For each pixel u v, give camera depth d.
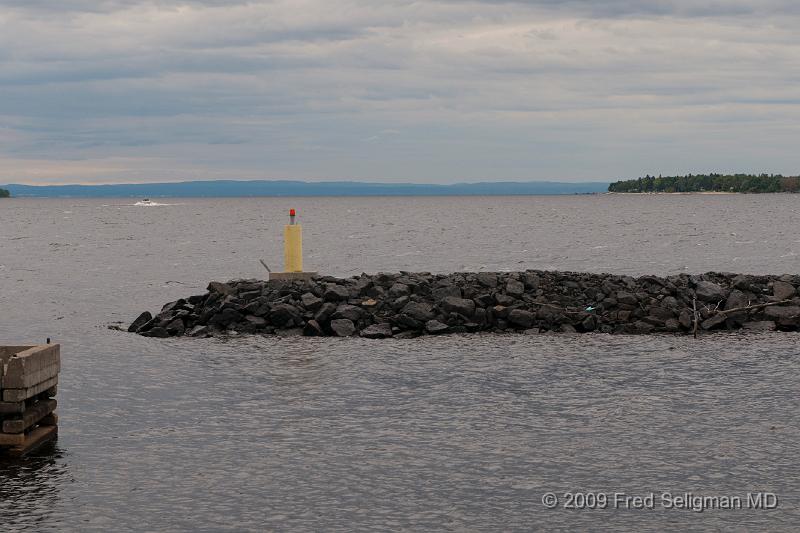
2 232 127.69
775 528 13.98
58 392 21.98
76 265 68.31
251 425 19.11
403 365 24.95
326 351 27.17
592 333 29.98
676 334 29.77
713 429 18.66
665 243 94.06
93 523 14.04
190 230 132.00
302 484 15.67
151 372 24.28
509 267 67.25
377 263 71.69
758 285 34.00
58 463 16.72
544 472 16.27
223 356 26.52
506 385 22.53
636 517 14.37
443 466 16.56
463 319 30.67
